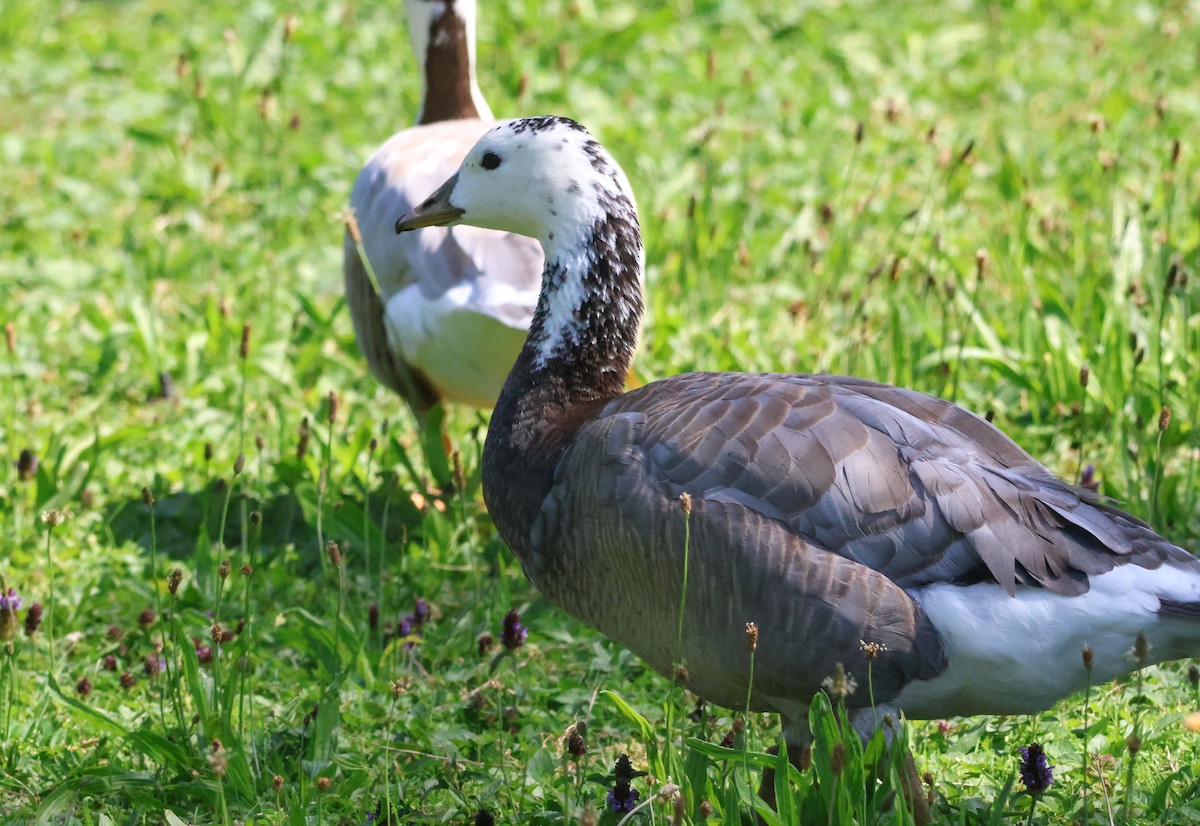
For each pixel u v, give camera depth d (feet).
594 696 27.14
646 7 71.26
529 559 25.20
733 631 22.57
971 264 45.96
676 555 22.71
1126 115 58.49
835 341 42.70
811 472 22.48
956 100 61.67
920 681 22.24
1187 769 25.53
